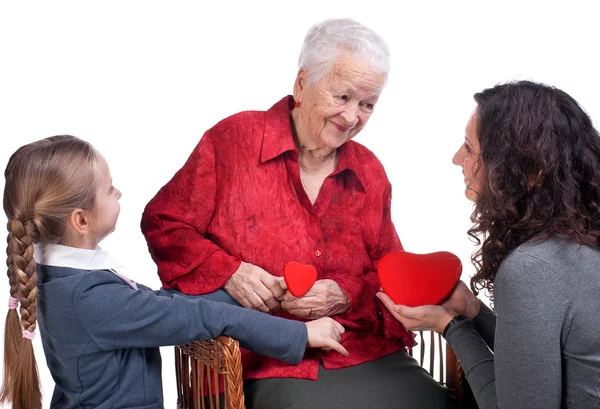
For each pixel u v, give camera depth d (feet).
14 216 6.22
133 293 6.26
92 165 6.31
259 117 7.36
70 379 6.33
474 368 5.89
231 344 6.09
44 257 6.32
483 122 5.73
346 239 7.36
